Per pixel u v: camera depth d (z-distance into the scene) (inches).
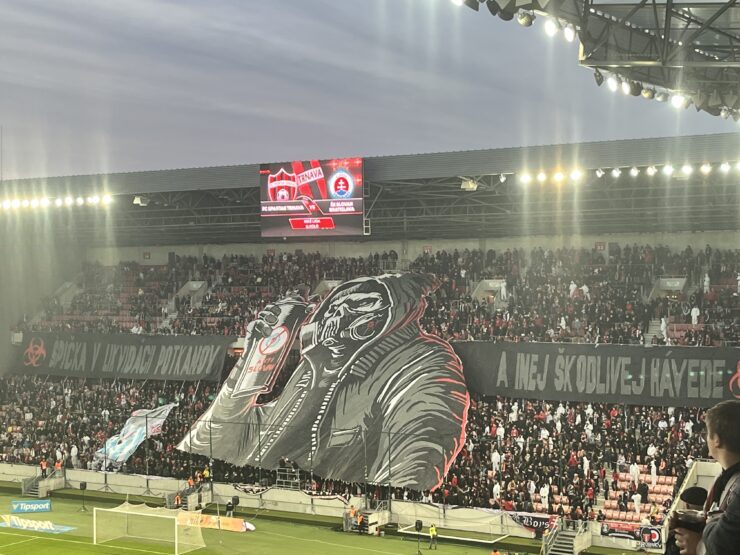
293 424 2279.8
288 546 1941.4
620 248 2645.2
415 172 2150.6
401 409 2197.3
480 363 2285.9
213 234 2960.1
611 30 826.8
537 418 2178.9
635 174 1920.5
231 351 2662.4
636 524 1828.2
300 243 3053.6
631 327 2308.1
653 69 930.7
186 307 2874.0
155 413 2536.9
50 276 3181.6
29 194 2544.3
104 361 2758.4
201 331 2736.2
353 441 2181.3
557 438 2110.0
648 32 878.4
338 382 2316.7
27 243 3085.6
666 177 2058.3
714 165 1861.5
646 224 2512.3
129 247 3299.7
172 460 2406.5
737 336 2193.7
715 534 232.2
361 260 2839.6
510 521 1950.1
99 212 2738.7
